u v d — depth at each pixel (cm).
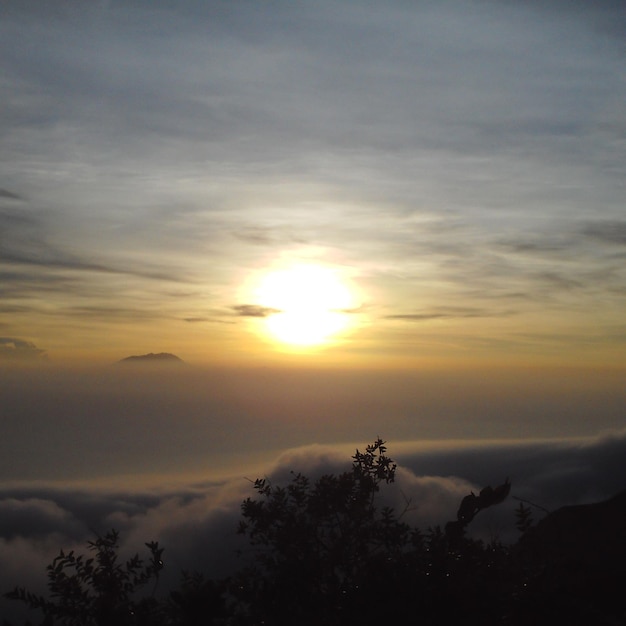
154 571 306
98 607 279
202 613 253
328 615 294
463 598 275
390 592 283
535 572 290
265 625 296
